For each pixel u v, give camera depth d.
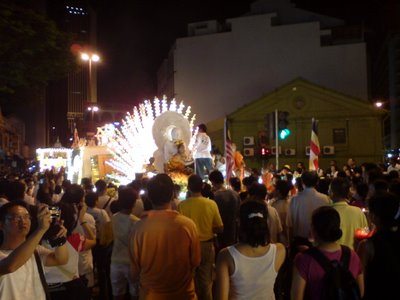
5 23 20.42
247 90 49.66
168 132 13.91
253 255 4.06
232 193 8.21
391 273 4.22
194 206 6.90
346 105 39.75
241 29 50.22
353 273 4.00
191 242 4.79
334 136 39.88
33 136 67.75
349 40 47.69
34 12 22.58
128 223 6.74
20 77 22.44
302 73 47.84
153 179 4.87
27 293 3.86
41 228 3.70
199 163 13.48
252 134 41.19
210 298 7.03
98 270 8.33
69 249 5.19
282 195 8.09
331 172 20.45
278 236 7.44
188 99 51.69
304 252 4.08
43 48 22.66
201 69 51.44
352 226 5.99
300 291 3.96
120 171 17.27
